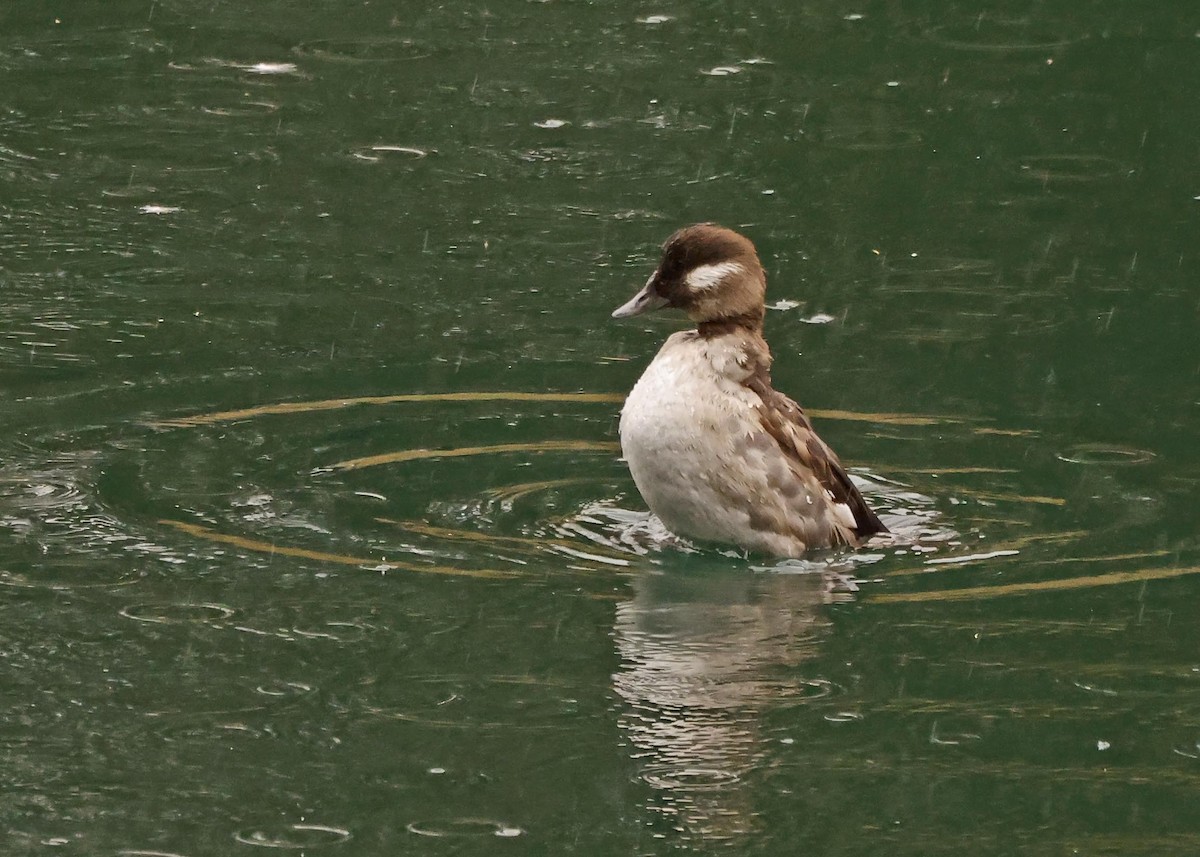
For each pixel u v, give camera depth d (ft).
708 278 37.81
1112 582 36.09
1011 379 48.39
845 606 34.76
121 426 43.32
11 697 30.30
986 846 26.58
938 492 41.39
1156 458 43.32
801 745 29.37
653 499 37.68
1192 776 28.55
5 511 38.11
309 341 49.44
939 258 57.06
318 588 34.86
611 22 75.87
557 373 48.03
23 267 53.83
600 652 32.48
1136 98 68.49
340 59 72.02
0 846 26.09
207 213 58.59
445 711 30.27
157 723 29.63
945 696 31.14
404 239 57.16
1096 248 57.67
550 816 27.20
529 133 65.62
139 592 34.42
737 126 66.44
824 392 47.52
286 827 26.78
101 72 70.03
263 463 41.50
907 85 69.82
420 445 43.04
